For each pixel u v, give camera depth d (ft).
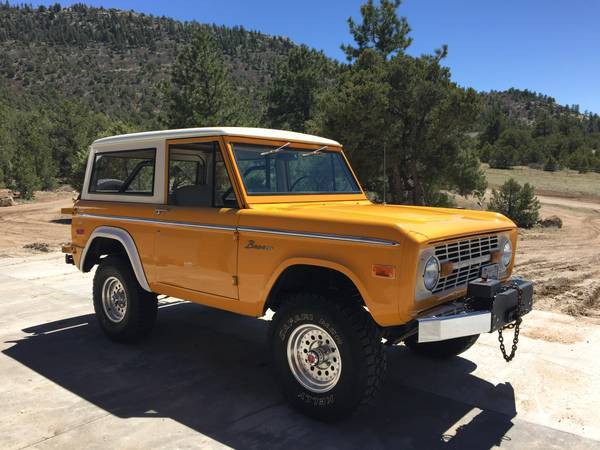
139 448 11.32
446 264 11.64
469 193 57.62
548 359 16.76
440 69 52.60
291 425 12.41
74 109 158.10
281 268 12.53
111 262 17.92
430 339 10.93
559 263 38.99
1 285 27.91
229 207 13.99
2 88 587.27
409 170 54.65
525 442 11.73
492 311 11.65
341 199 16.53
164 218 15.55
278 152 15.20
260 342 18.74
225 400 13.78
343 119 50.21
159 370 15.90
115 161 17.76
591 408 13.41
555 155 285.43
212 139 14.25
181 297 15.42
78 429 12.14
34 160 127.03
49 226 63.26
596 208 105.91
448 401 13.79
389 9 67.00
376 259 11.05
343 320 11.69
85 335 19.34
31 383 14.82
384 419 12.76
